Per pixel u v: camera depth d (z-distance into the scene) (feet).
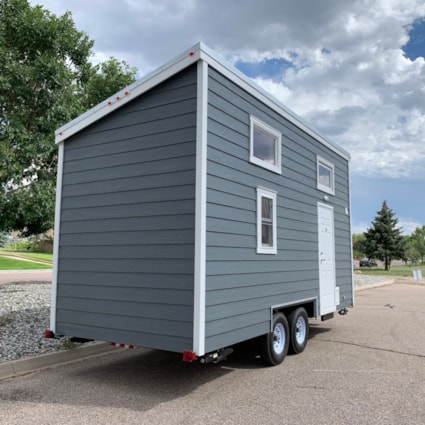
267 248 18.26
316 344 22.88
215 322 14.34
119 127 17.11
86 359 18.98
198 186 14.23
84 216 17.84
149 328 15.05
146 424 11.64
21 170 30.32
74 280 17.80
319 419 12.09
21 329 22.47
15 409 12.80
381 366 18.17
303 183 22.76
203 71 14.66
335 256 27.07
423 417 12.26
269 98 19.21
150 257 15.34
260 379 16.20
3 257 95.76
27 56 33.76
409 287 63.00
